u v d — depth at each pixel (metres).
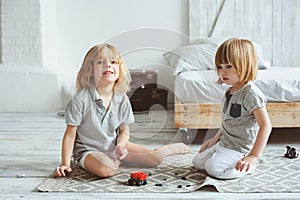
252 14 4.08
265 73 2.81
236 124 1.98
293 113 2.57
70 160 2.12
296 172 1.98
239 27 4.09
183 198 1.67
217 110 2.46
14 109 3.94
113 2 4.20
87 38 4.25
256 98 1.93
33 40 3.90
